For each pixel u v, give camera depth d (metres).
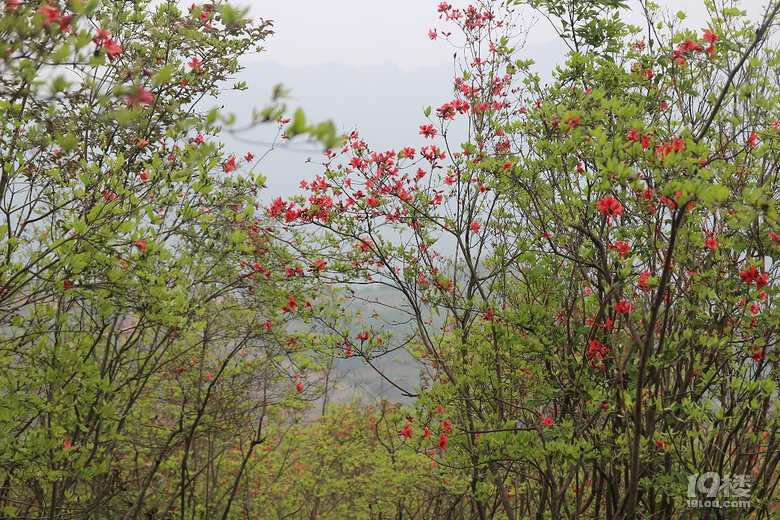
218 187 5.88
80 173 4.90
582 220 4.61
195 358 7.55
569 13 5.34
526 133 5.67
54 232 5.46
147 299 4.17
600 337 5.22
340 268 6.32
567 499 6.50
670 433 4.79
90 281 4.42
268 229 6.27
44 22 2.63
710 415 4.38
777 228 3.48
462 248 5.88
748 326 4.60
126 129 5.23
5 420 4.14
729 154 4.77
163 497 8.84
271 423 9.80
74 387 4.26
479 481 5.98
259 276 6.04
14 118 4.48
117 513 7.52
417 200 6.25
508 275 6.57
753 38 4.72
